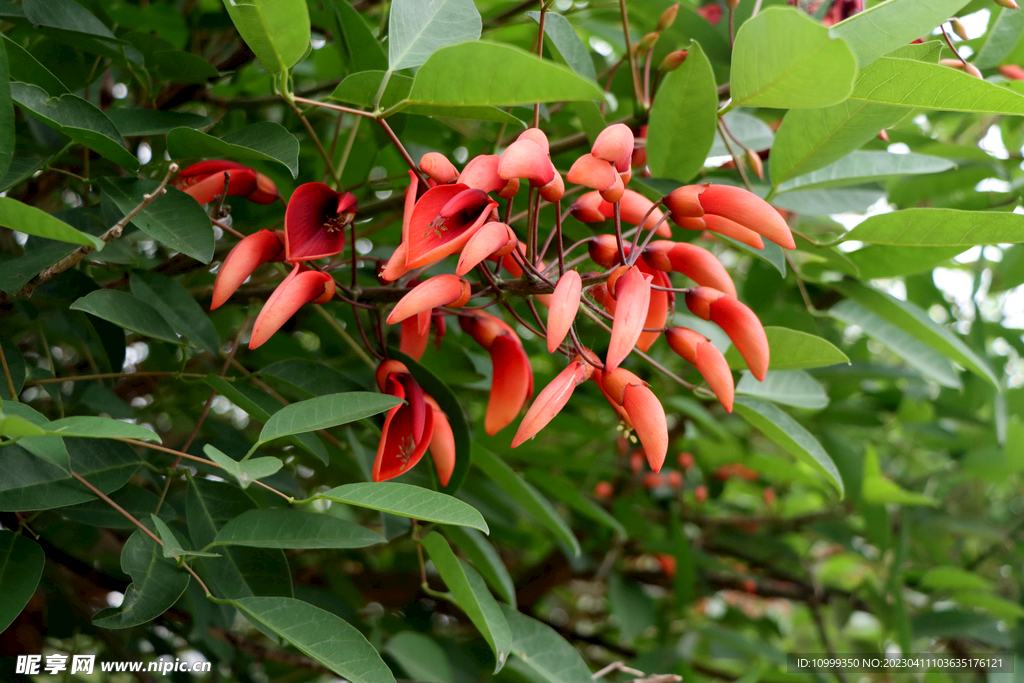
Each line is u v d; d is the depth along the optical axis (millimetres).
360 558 966
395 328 689
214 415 867
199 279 712
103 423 448
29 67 522
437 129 718
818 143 594
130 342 728
